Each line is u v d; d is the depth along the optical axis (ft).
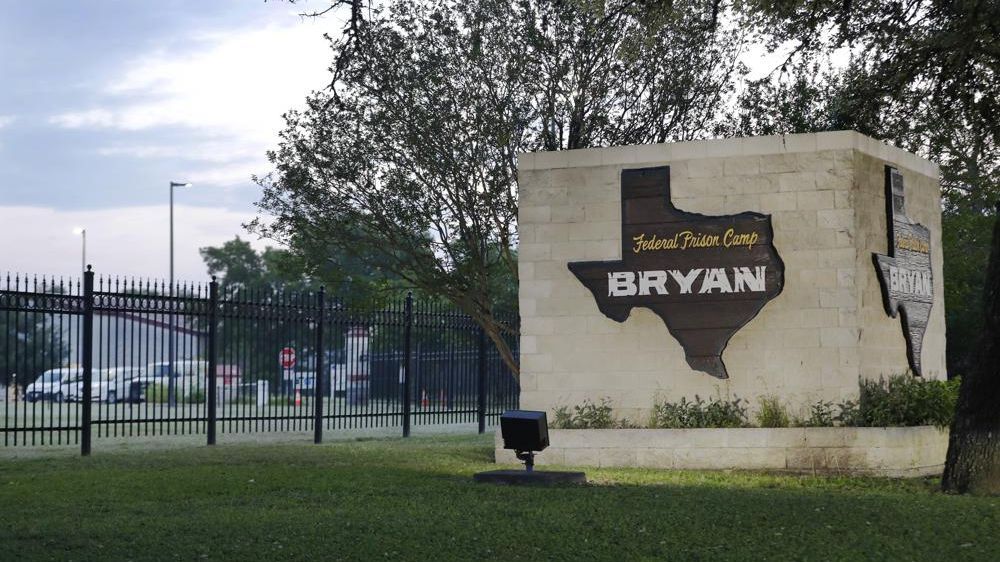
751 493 43.55
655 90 74.54
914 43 61.72
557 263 60.75
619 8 62.69
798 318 57.11
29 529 33.45
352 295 78.64
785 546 31.65
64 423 98.94
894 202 60.49
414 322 81.05
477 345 86.43
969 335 95.45
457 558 29.84
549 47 71.82
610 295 59.82
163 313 65.87
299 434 84.38
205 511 37.73
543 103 72.95
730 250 58.18
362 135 72.84
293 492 43.42
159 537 32.07
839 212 56.85
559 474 47.57
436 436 81.76
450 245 74.49
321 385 74.28
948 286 88.63
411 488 44.50
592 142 74.13
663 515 36.78
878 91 64.85
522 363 60.80
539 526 34.50
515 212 72.28
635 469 56.29
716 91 75.51
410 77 71.77
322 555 29.91
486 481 47.98
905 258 61.36
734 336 58.03
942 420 57.36
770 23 66.74
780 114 75.10
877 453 54.19
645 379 59.16
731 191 58.49
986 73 61.57
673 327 58.80
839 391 56.29
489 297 76.13
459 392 86.33
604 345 59.82
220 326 162.61
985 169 81.82
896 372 60.18
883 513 37.27
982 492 44.88
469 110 72.23
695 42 73.77
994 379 45.27
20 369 140.77
